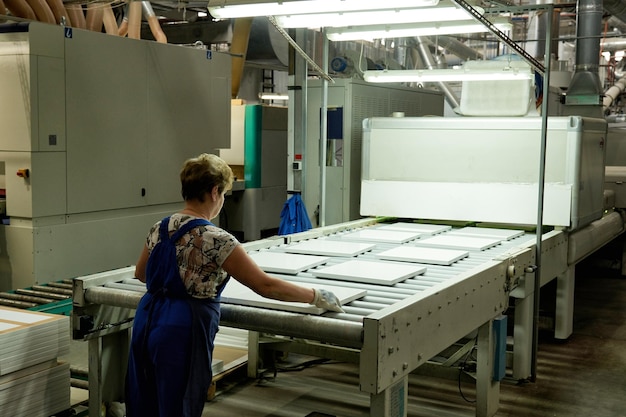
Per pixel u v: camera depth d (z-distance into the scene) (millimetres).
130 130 5727
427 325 2793
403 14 3496
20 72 4840
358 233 4797
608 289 7582
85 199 5348
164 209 6219
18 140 4902
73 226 5254
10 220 5039
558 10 10227
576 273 8453
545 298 5938
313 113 6145
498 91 5219
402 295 2984
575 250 5129
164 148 6125
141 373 2635
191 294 2600
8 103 4914
